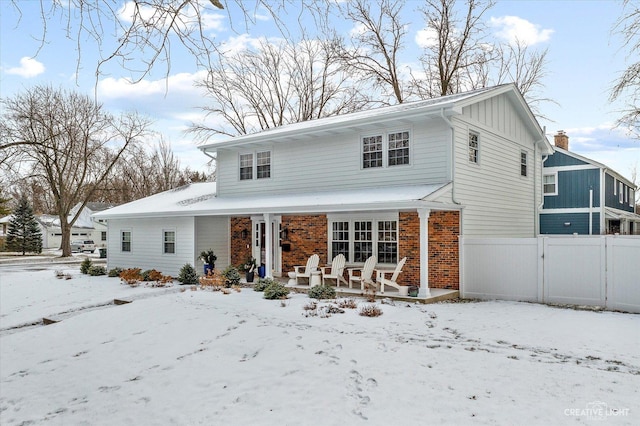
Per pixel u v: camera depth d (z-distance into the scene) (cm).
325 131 1603
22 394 738
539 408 550
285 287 1470
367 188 1548
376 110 1938
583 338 850
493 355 746
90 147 3284
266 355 795
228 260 2014
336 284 1552
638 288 1131
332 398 614
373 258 1412
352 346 808
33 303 1548
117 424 607
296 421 561
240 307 1191
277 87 3319
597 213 2348
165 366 799
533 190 1928
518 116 1816
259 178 1878
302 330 931
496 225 1620
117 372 797
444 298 1330
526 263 1313
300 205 1454
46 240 5659
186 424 583
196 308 1188
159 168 5694
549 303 1266
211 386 691
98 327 1109
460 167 1413
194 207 1873
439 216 1444
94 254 4603
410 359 733
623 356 734
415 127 1455
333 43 1942
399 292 1337
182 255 1925
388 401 594
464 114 1442
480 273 1379
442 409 564
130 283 1752
